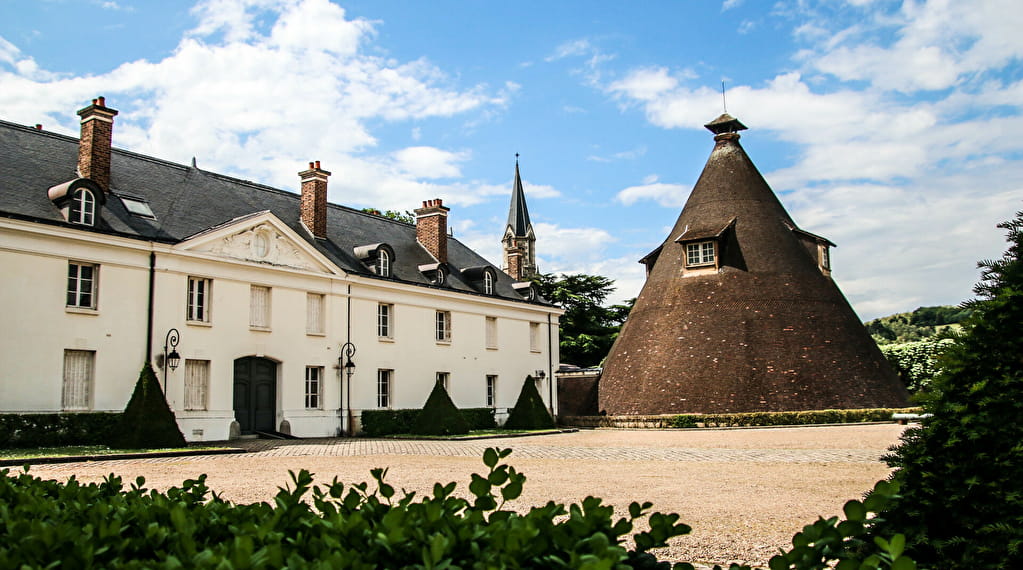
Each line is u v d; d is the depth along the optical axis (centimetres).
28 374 2269
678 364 4006
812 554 372
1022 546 477
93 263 2461
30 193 2417
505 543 335
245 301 2858
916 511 522
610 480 1461
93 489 561
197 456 2027
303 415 3027
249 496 1200
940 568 505
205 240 2717
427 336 3638
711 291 4138
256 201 3278
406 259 3769
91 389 2420
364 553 355
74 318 2384
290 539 382
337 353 3194
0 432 2155
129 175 2838
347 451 2216
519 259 4850
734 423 3681
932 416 543
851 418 3638
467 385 3828
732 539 856
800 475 1528
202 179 3131
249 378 2891
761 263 4175
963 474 514
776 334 3956
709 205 4412
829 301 4147
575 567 318
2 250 2245
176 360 2594
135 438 2227
